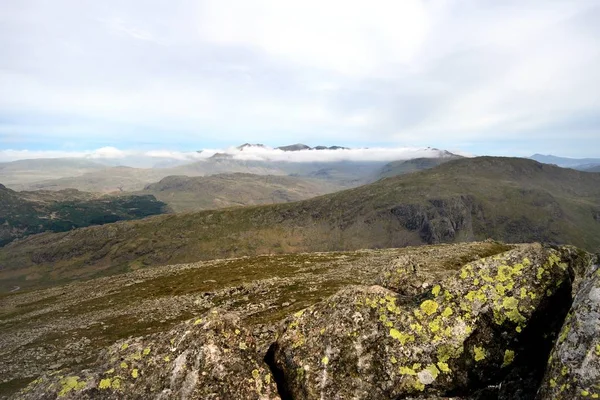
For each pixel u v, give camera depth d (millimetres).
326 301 12539
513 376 9977
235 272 77938
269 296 50594
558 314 10531
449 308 11039
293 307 41312
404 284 15695
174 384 10273
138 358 11180
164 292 70750
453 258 61375
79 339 48250
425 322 10977
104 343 45188
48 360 41938
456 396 9914
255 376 10711
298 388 10742
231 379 10359
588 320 8516
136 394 10352
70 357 42000
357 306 11766
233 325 11641
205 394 9953
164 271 96812
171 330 11773
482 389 9961
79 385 10617
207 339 10906
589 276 9586
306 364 10992
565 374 8211
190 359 10641
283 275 67000
